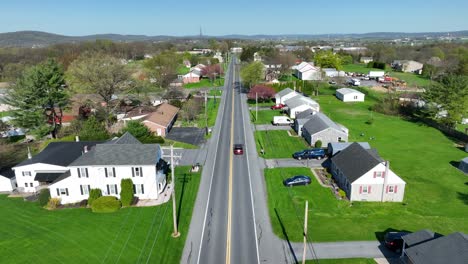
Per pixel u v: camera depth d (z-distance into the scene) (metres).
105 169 42.28
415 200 43.22
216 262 31.12
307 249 32.91
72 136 64.88
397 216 39.09
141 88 91.31
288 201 42.50
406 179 49.75
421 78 150.25
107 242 34.50
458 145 66.00
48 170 47.97
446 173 52.06
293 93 96.75
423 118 82.94
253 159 56.97
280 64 157.38
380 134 72.44
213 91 121.12
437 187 47.16
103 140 58.44
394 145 65.44
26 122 67.75
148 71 119.44
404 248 30.64
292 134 71.50
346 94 104.50
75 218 39.44
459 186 47.56
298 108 83.31
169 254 32.41
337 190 45.25
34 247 34.00
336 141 62.62
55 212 41.06
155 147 45.09
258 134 71.38
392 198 42.75
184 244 33.91
